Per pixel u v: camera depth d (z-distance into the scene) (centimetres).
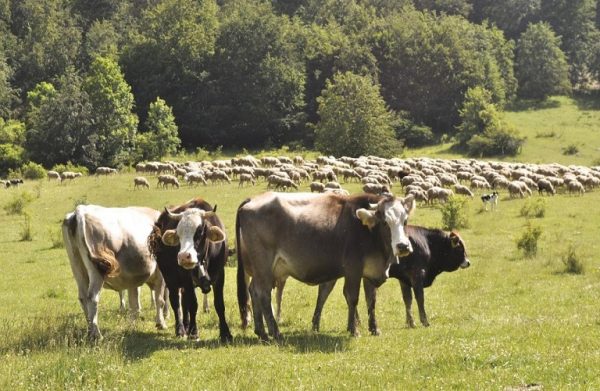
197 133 10875
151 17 11669
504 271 2539
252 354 1248
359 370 1109
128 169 7594
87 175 7156
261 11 11750
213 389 1030
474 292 2148
